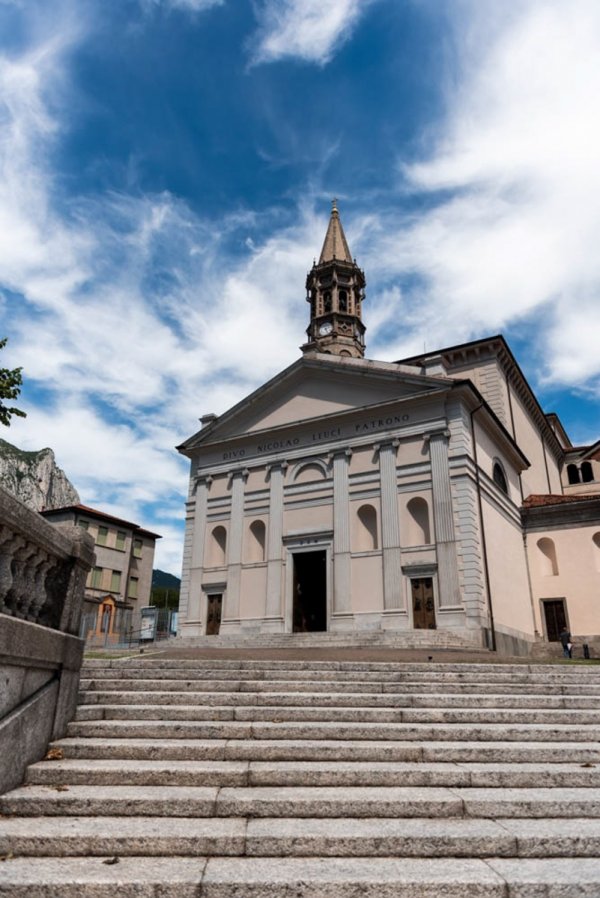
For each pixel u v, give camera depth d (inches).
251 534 1155.9
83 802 200.5
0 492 209.6
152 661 408.2
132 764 234.2
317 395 1154.0
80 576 288.5
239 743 257.1
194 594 1160.8
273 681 348.5
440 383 1003.9
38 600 255.6
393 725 280.7
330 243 1822.1
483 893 158.6
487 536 979.3
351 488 1056.2
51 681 257.6
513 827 190.9
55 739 255.9
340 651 741.9
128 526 1926.7
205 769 227.0
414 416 1029.8
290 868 167.0
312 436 1130.0
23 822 189.9
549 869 168.6
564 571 1127.0
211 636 1015.6
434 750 252.4
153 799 201.6
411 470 1007.0
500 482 1133.1
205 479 1235.9
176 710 294.8
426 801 203.6
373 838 179.5
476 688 354.3
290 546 1085.1
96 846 175.8
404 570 964.0
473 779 228.2
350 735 273.7
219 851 177.2
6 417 679.1
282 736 273.0
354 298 1755.7
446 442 987.9
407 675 376.5
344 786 225.6
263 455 1176.8
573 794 215.3
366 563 1004.6
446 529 943.0
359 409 1075.3
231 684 341.7
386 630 917.8
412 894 157.9
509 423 1311.5
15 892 152.8
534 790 221.5
